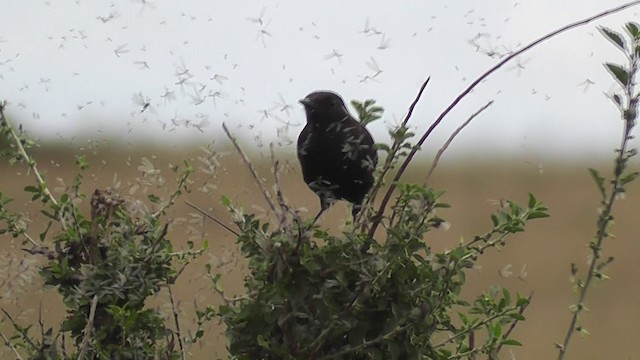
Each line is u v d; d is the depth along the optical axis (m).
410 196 6.52
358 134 8.24
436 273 6.58
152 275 7.32
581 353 15.96
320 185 8.91
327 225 7.17
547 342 16.05
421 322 6.50
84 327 7.26
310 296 6.57
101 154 7.41
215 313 7.29
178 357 7.29
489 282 16.09
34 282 7.49
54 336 7.56
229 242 7.48
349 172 9.30
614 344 16.16
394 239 6.50
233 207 6.69
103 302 7.22
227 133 6.64
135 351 7.14
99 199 7.41
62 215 7.35
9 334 8.51
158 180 7.30
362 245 6.59
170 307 7.36
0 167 7.84
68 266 7.32
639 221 22.11
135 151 7.39
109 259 7.27
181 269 7.37
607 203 6.90
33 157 7.68
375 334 6.63
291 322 6.55
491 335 6.84
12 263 7.16
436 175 17.12
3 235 8.74
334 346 6.72
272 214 6.64
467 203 14.98
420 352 6.65
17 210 7.94
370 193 6.76
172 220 7.18
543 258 19.02
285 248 6.49
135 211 7.39
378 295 6.58
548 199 22.39
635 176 6.81
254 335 6.68
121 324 7.02
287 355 6.55
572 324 7.02
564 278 18.33
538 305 17.30
